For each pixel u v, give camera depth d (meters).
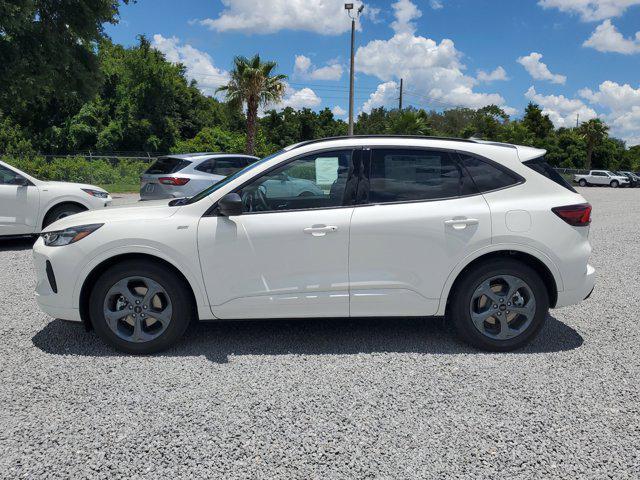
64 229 4.16
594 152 67.69
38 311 5.20
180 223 4.08
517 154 4.30
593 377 3.70
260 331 4.64
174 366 3.88
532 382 3.61
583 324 4.91
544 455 2.74
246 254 4.06
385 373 3.75
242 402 3.31
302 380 3.63
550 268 4.10
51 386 3.54
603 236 10.69
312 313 4.13
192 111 57.44
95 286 4.05
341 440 2.88
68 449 2.79
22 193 8.47
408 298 4.12
